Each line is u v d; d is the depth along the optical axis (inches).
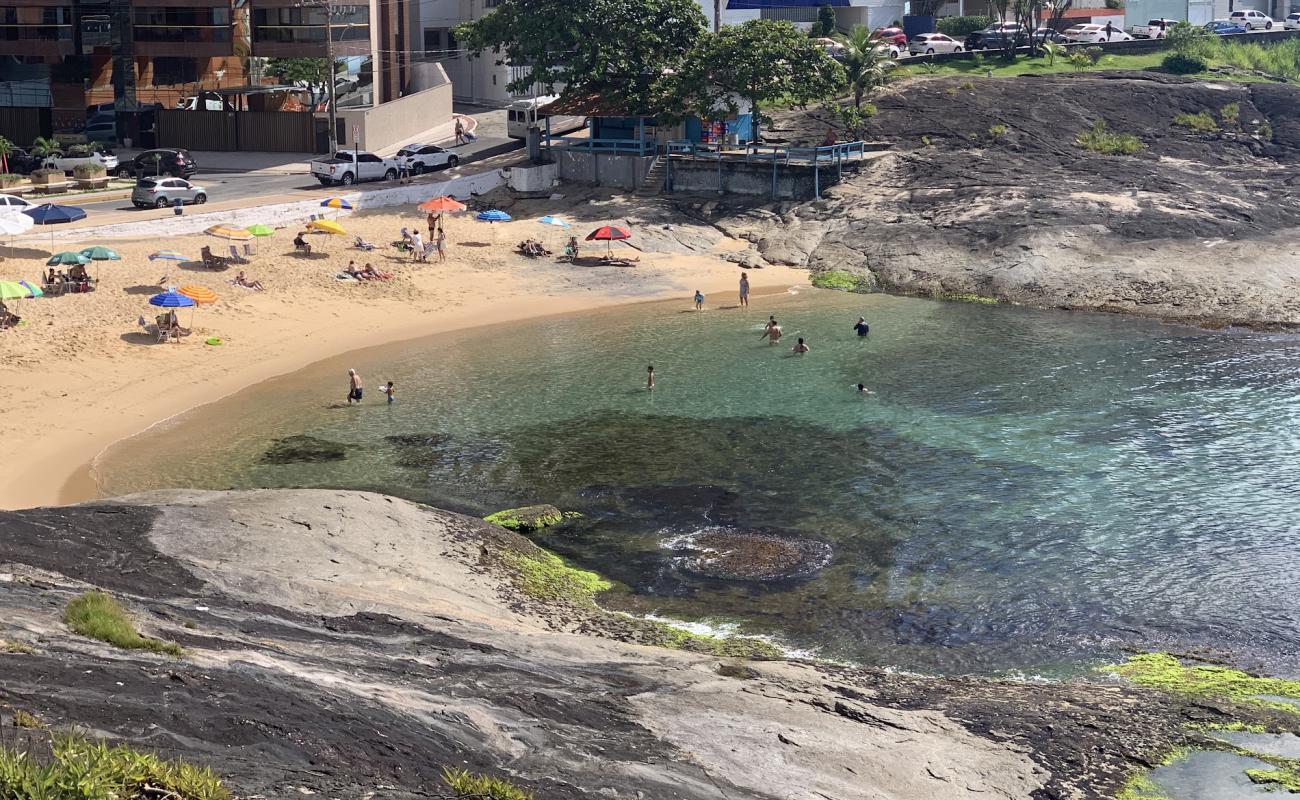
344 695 745.6
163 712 660.1
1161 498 1349.7
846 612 1094.4
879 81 3233.3
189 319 2071.9
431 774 665.0
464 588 1093.8
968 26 4128.9
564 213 2910.9
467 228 2780.5
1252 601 1099.3
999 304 2390.5
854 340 2085.4
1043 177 2869.1
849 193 2896.2
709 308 2342.5
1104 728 855.7
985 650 1019.3
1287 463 1450.5
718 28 3499.0
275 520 1157.7
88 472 1465.3
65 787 540.1
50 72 3420.3
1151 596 1114.7
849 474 1445.6
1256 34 4005.9
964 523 1293.1
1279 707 900.6
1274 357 1946.4
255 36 3203.7
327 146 3339.1
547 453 1535.4
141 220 2475.4
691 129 3125.0
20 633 747.4
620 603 1116.5
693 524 1306.6
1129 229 2576.3
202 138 3425.2
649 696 841.5
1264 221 2588.6
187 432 1617.9
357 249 2544.3
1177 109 3198.8
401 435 1608.0
